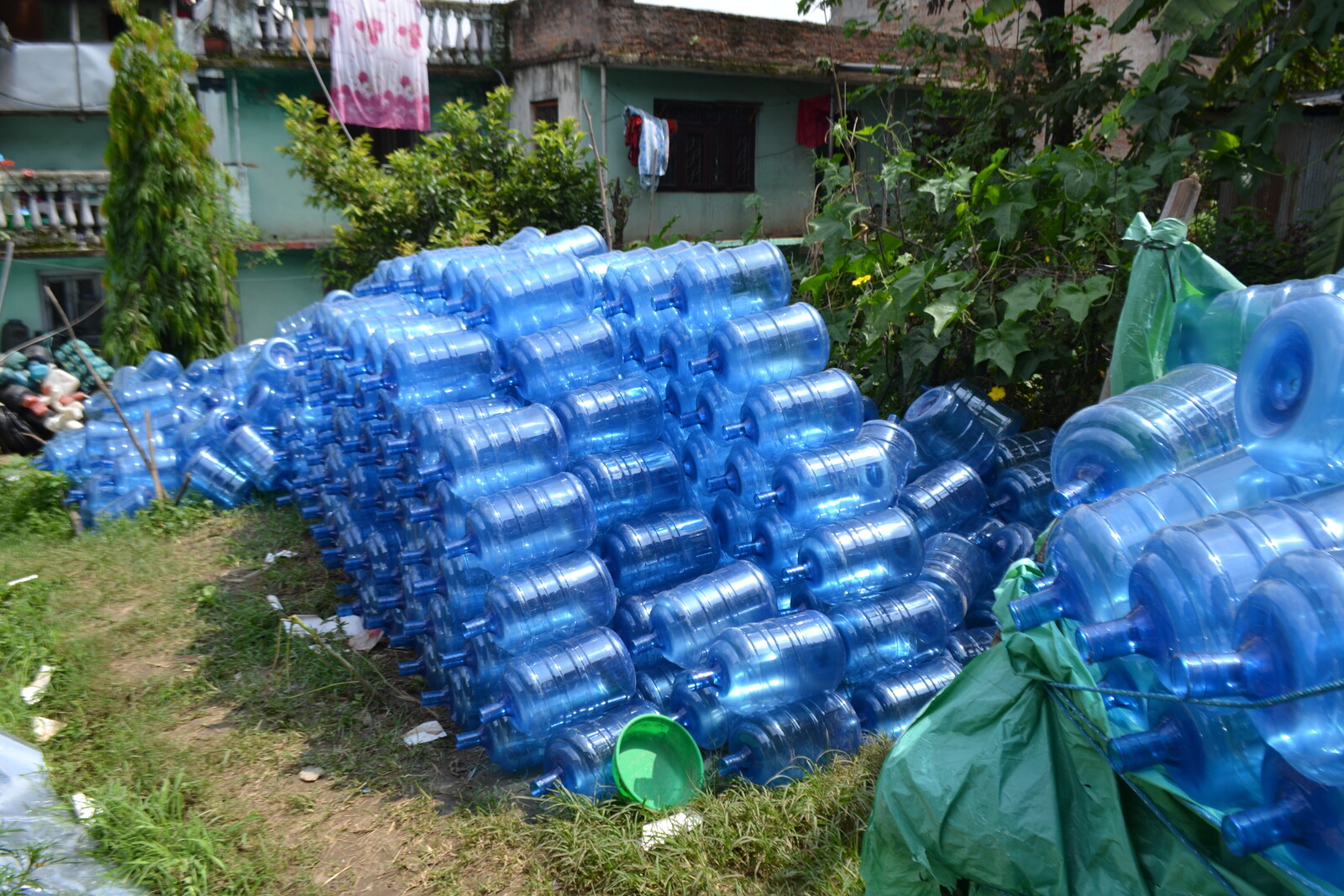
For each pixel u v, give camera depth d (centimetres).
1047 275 649
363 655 577
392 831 426
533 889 382
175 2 1416
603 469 489
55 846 396
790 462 480
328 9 1467
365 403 582
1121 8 1338
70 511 832
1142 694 271
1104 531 301
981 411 606
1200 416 347
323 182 1269
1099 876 303
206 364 973
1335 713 224
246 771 472
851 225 738
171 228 1145
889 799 347
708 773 441
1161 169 638
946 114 1099
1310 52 822
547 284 528
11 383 1128
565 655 448
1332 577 225
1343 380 262
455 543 455
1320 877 244
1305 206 1130
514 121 1636
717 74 1600
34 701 523
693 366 506
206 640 607
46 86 1393
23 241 1359
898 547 475
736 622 459
